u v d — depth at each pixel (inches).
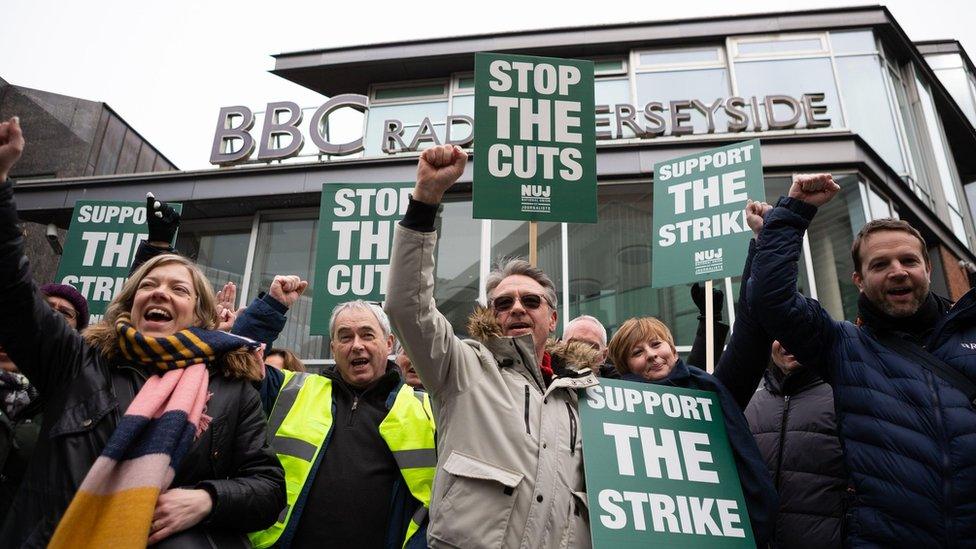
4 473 81.2
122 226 221.6
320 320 180.2
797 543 93.7
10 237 63.3
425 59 384.8
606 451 81.0
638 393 88.6
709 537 78.5
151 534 61.3
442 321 77.5
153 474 61.7
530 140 138.6
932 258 344.5
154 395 67.6
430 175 75.1
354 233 187.6
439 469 76.2
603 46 375.2
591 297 291.4
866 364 80.9
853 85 349.7
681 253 164.7
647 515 77.5
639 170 308.8
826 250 290.8
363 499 93.9
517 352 83.4
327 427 99.7
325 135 351.3
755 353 91.7
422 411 103.6
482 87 140.4
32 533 59.8
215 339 75.7
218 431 71.5
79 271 216.8
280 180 333.1
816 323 85.0
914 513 71.0
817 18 363.9
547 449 76.4
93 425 64.9
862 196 295.9
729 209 160.4
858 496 76.4
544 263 302.2
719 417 89.2
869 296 84.2
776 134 309.6
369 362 106.2
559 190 135.7
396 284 74.3
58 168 545.6
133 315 77.5
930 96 418.9
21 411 79.1
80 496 58.6
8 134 62.2
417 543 88.4
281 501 75.1
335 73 395.2
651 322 112.6
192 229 349.1
